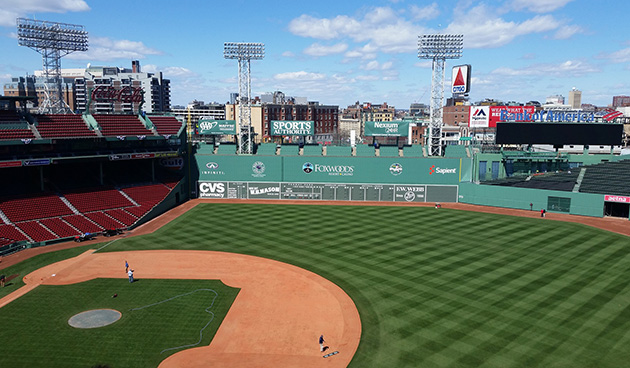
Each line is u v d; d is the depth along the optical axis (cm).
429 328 3550
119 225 6750
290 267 5022
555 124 9094
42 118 7450
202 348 3262
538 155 9556
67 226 6397
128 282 4550
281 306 4012
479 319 3688
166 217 7569
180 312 3859
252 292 4325
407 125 9569
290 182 9356
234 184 9394
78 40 10006
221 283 4553
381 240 6066
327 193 9331
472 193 8975
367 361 3106
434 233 6450
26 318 3709
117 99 8488
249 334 3494
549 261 5153
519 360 3072
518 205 8431
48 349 3209
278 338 3438
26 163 6525
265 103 19600
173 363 3053
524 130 9175
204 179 9444
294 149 9656
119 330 3509
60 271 4872
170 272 4862
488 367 2992
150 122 8881
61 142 7438
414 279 4600
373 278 4650
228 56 9331
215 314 3831
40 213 6556
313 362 3102
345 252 5531
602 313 3778
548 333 3441
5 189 6938
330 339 3425
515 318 3694
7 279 4625
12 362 3031
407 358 3131
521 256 5341
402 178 9250
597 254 5419
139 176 8762
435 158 9169
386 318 3747
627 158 9656
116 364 3020
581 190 7981
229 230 6662
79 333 3450
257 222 7169
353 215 7725
